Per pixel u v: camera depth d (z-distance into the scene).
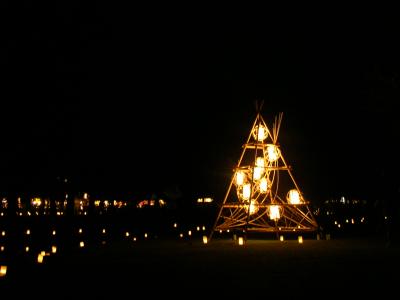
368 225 23.55
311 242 15.31
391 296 6.96
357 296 7.01
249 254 12.23
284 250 12.98
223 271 9.52
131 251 13.91
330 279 8.41
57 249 15.05
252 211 16.00
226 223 16.80
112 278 9.01
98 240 18.98
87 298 7.29
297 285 7.93
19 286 8.42
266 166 16.17
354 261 10.59
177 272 9.54
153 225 28.69
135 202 37.91
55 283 8.63
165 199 43.31
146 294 7.47
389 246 13.66
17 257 13.76
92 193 32.62
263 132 16.33
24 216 35.81
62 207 38.38
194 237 19.38
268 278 8.63
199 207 35.69
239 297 7.11
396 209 17.44
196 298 7.12
